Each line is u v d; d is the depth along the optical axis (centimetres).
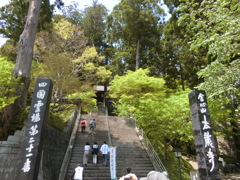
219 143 2162
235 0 750
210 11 835
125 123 1780
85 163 1003
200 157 521
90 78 1900
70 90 1420
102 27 3189
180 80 2523
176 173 1199
